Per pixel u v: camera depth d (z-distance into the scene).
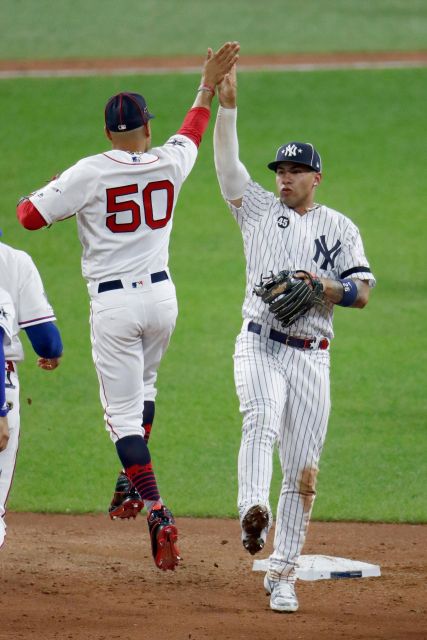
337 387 48.62
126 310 21.97
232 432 43.03
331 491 36.22
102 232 21.94
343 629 21.09
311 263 23.03
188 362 52.53
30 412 45.31
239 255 72.50
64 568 26.55
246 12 139.12
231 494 36.19
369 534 31.58
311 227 23.22
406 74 112.88
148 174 22.08
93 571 26.36
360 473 38.12
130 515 24.09
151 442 41.78
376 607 23.23
